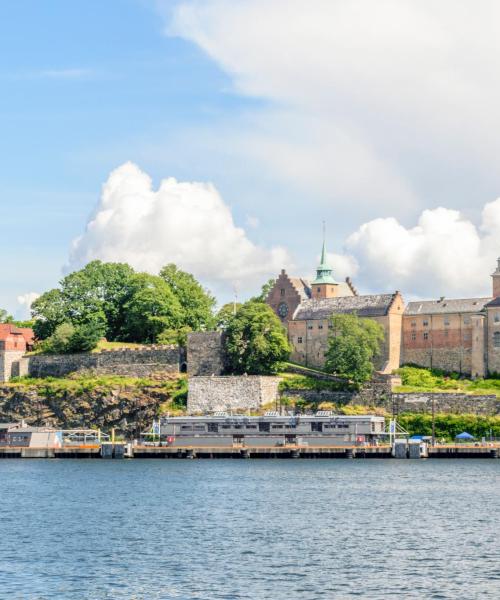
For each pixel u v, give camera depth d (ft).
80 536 374.63
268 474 600.80
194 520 413.18
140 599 281.13
